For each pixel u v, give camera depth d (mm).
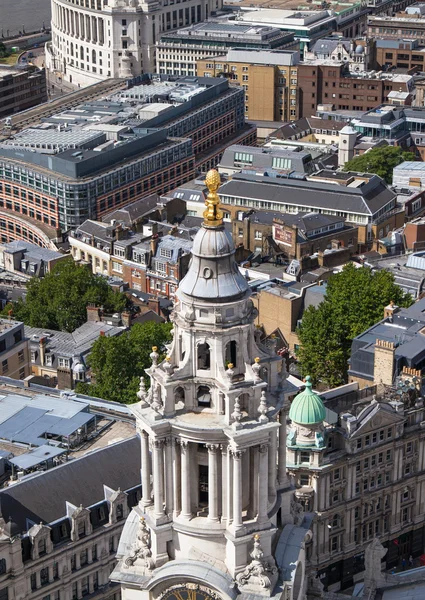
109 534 177000
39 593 171125
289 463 196750
